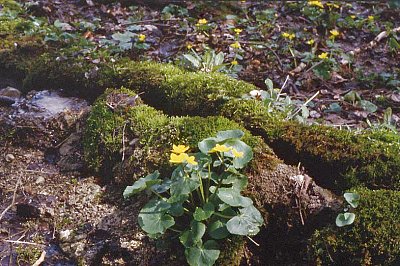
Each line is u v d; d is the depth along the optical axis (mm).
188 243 922
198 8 2180
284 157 1100
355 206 934
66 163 1218
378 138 1136
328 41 1913
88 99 1396
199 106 1244
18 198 1128
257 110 1187
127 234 1014
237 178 973
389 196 957
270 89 1315
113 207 1085
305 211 982
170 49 1808
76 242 1027
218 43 1865
